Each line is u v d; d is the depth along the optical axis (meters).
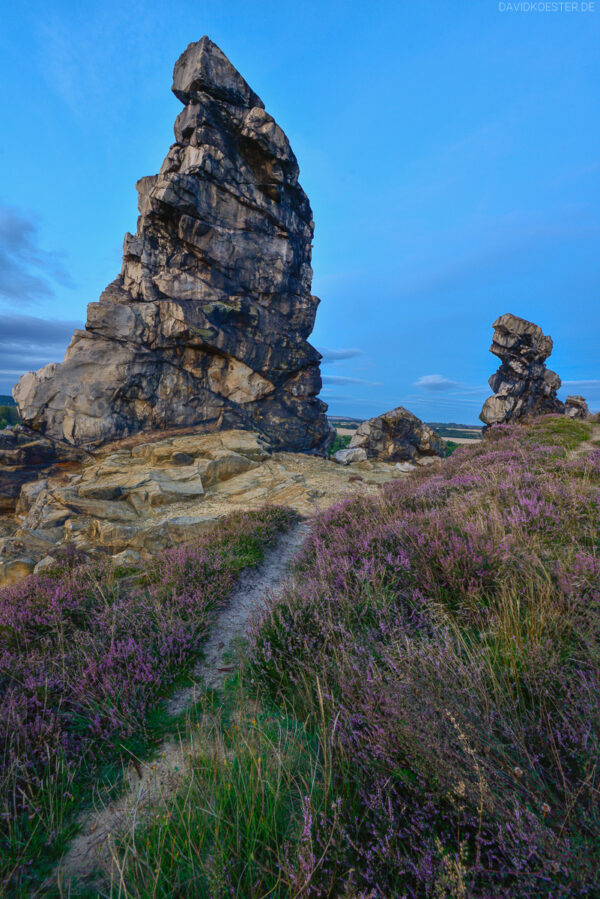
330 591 4.35
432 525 5.12
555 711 2.23
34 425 17.62
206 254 21.34
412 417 27.77
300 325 25.50
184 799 2.26
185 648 4.29
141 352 19.50
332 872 1.71
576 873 1.41
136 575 7.03
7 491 15.94
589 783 1.68
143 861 1.89
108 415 18.64
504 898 1.43
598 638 2.75
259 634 3.97
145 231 21.11
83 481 16.02
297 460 21.88
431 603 3.76
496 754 1.92
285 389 24.75
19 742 2.79
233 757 2.54
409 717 2.08
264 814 2.03
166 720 3.33
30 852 2.18
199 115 20.78
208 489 16.59
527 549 4.34
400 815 1.83
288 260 24.50
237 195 22.08
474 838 1.72
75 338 19.20
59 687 3.52
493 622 3.24
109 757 2.95
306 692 3.10
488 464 11.19
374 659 2.88
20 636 4.55
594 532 4.67
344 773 2.14
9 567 10.16
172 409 20.38
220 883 1.72
